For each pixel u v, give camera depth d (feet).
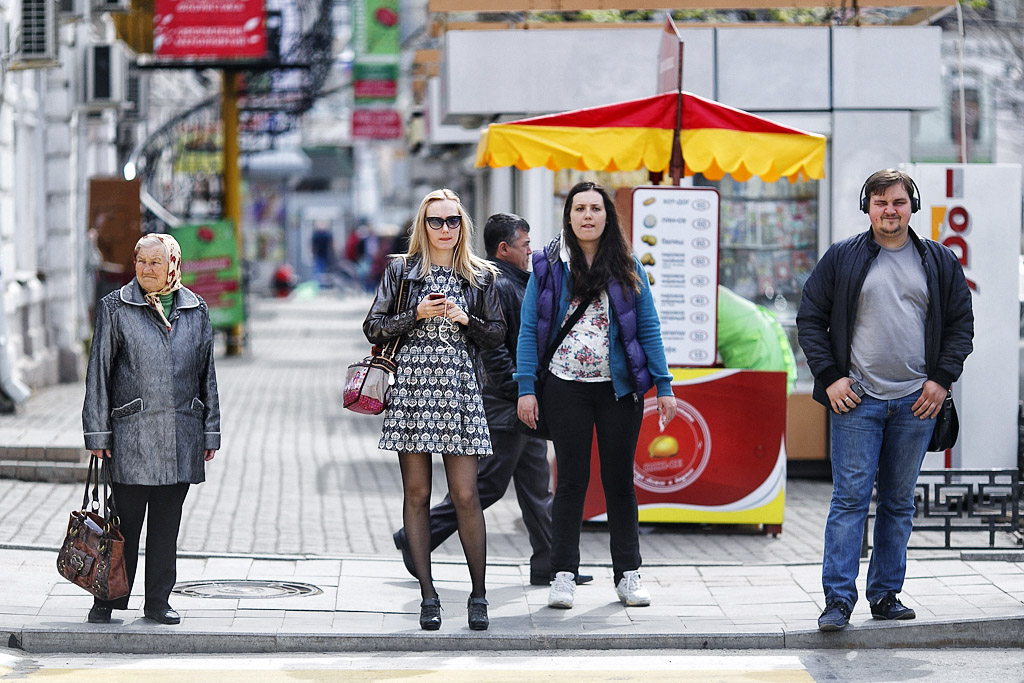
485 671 68.08
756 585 86.89
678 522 106.22
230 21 221.87
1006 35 199.93
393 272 75.56
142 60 243.81
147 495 75.61
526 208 133.69
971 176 107.45
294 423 172.45
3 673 66.74
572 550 80.43
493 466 86.17
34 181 197.77
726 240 137.69
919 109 136.15
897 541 75.10
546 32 135.23
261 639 72.59
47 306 201.16
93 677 66.33
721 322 115.03
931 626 73.72
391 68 296.71
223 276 257.96
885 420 73.97
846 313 73.51
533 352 79.82
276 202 598.75
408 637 72.90
